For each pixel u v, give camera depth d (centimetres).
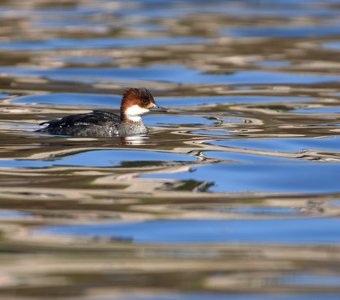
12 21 4069
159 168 1795
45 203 1549
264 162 1855
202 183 1695
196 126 2241
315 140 2070
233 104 2559
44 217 1474
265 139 2078
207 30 3903
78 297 1137
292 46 3547
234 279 1208
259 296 1151
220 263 1272
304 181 1722
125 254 1309
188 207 1545
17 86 2773
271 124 2270
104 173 1748
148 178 1720
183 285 1184
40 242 1355
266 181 1717
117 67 3111
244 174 1761
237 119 2341
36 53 3344
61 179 1702
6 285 1177
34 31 3816
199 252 1322
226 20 4181
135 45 3547
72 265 1254
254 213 1519
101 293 1152
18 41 3575
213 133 2148
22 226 1427
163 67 3119
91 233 1398
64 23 4047
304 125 2256
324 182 1714
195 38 3706
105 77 2956
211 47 3516
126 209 1525
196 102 2584
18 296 1139
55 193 1609
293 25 4041
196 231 1421
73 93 2688
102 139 2044
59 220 1459
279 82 2894
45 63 3156
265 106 2528
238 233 1413
